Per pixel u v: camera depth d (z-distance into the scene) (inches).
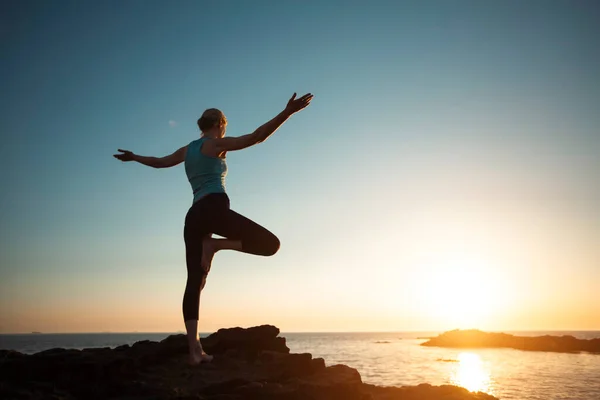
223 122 190.5
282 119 168.2
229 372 246.1
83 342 6850.4
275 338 308.0
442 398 281.1
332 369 279.3
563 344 4414.4
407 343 7081.7
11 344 5767.7
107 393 208.2
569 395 1322.6
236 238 179.5
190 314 179.8
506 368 2347.4
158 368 244.4
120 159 209.5
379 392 289.6
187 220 180.9
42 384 207.5
